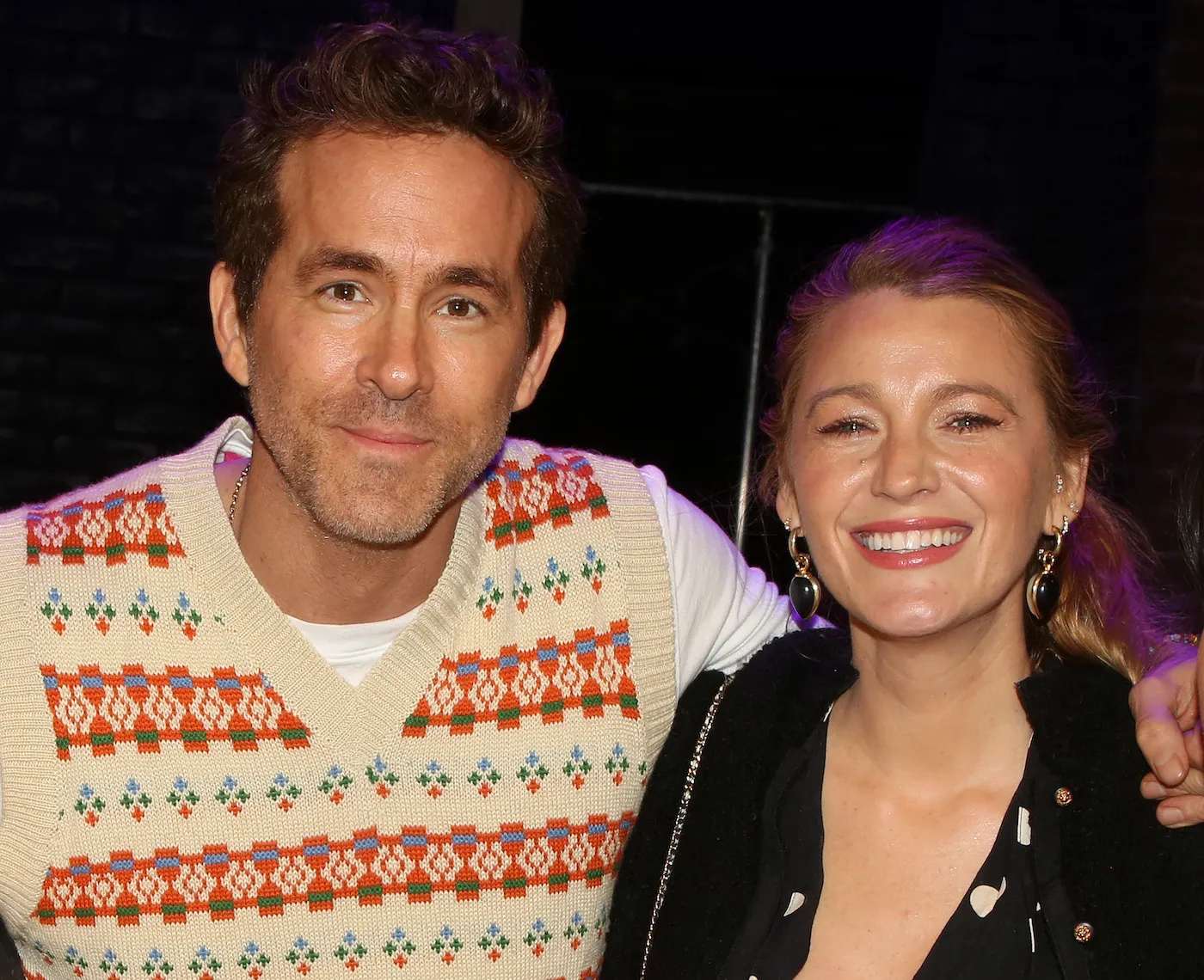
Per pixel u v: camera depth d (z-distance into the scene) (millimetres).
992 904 1514
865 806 1619
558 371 4535
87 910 1539
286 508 1572
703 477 4535
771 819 1628
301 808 1583
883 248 1630
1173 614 1879
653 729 1739
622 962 1688
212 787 1562
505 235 1526
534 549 1753
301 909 1578
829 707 1695
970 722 1591
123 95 3977
